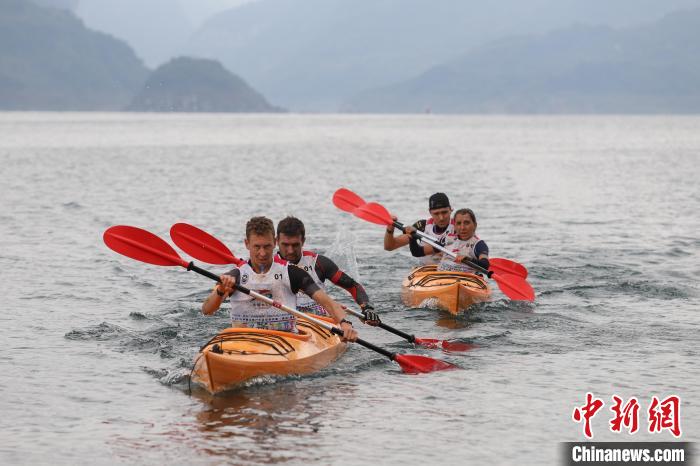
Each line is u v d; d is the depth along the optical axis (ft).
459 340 58.59
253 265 51.11
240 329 50.11
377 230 116.98
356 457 38.45
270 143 420.77
